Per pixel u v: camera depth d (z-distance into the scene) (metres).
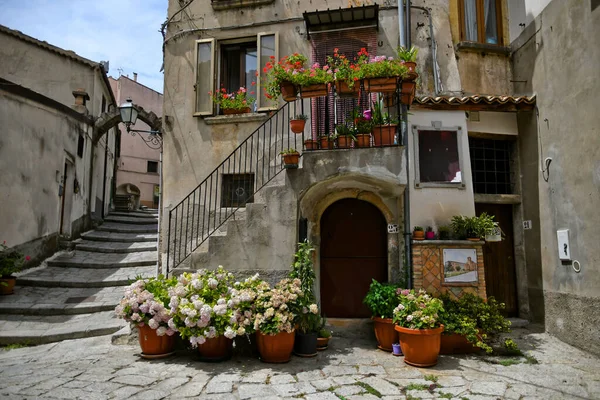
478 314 5.59
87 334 6.55
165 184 8.03
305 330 5.44
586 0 5.71
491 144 7.40
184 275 5.61
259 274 6.11
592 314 5.52
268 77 6.57
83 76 14.15
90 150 13.44
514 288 7.15
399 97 6.26
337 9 7.26
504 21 7.83
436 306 5.23
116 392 4.11
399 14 7.35
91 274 9.48
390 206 6.95
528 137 6.98
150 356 5.29
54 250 10.61
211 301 5.37
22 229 9.33
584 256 5.69
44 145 10.19
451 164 6.70
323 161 6.11
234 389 4.25
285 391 4.20
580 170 5.79
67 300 7.96
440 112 6.82
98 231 13.27
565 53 6.12
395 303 5.68
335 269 7.12
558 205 6.23
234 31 8.14
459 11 7.73
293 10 7.94
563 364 5.14
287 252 6.11
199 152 7.97
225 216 7.65
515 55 7.54
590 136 5.62
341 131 6.20
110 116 14.05
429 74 7.40
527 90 7.08
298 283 5.46
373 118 6.22
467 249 6.24
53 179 10.56
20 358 5.48
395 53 7.48
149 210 20.17
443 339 5.55
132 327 6.13
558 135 6.26
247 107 7.92
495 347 5.58
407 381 4.52
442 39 7.57
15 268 8.23
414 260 6.23
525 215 7.05
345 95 6.09
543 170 6.58
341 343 6.11
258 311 5.23
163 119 8.17
